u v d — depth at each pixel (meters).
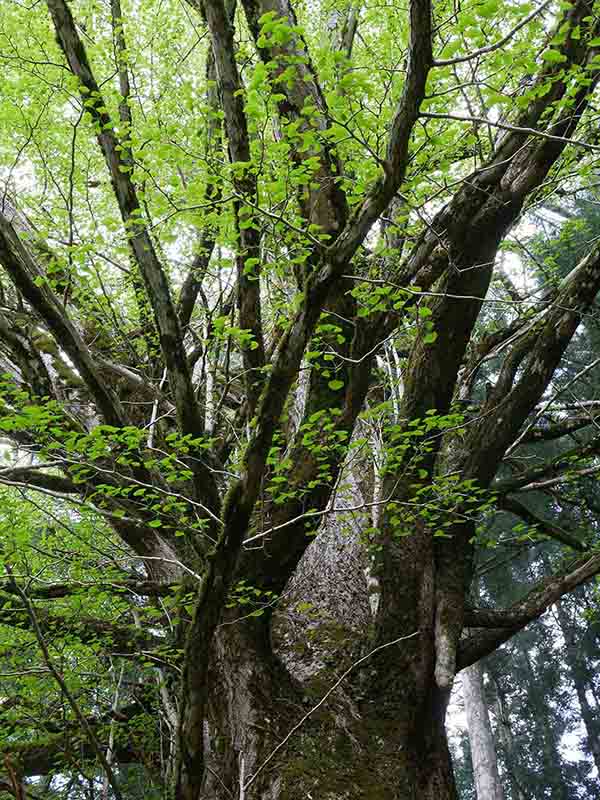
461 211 4.52
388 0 5.55
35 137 5.20
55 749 5.66
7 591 4.70
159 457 5.05
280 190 3.64
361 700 4.66
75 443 3.87
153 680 6.43
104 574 5.36
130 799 7.42
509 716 18.91
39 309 3.64
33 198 5.72
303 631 5.22
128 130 3.71
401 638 4.59
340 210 4.29
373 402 6.81
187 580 4.64
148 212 4.08
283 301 4.82
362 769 4.28
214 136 4.39
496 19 3.79
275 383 3.03
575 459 5.89
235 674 4.47
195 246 5.48
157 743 6.34
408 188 4.08
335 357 4.81
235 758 4.27
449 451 6.05
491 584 13.93
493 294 8.23
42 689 5.46
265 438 3.10
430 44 2.62
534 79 4.16
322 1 5.68
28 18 5.16
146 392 5.59
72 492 4.93
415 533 5.06
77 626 5.11
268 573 4.56
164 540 4.88
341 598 5.42
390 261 4.88
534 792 17.47
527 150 4.59
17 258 3.49
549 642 17.98
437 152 4.29
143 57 5.76
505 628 5.39
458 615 4.93
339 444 4.30
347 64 3.40
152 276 3.81
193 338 6.21
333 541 5.87
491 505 5.65
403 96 2.76
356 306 4.71
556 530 6.21
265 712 4.38
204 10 3.34
